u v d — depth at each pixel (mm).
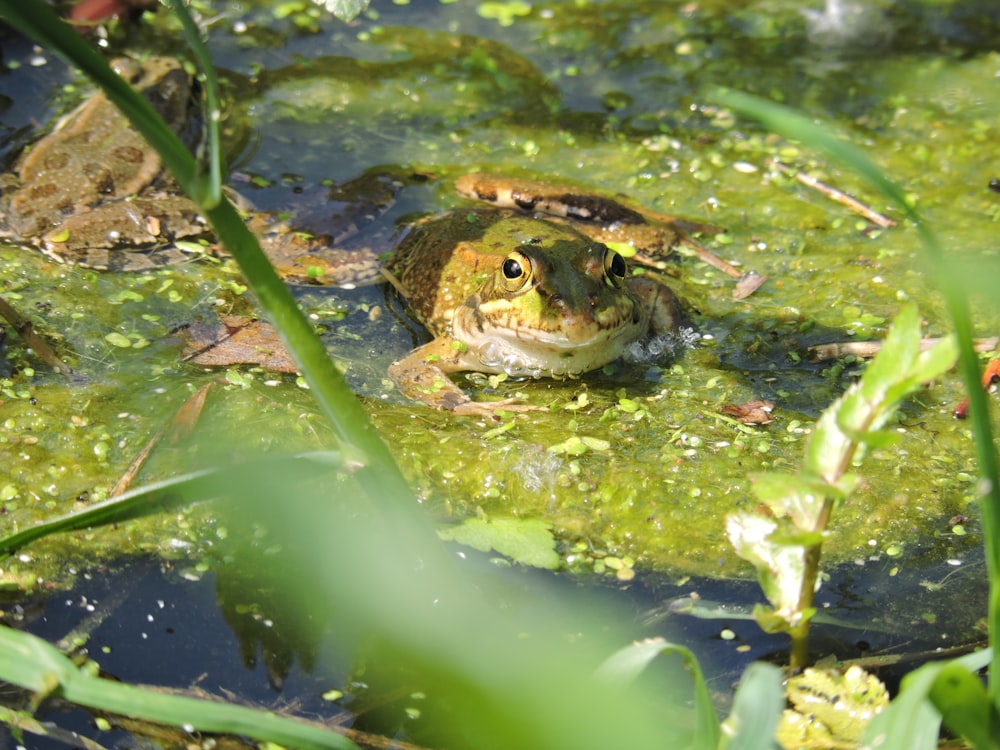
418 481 6195
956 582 5602
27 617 5383
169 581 5609
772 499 4172
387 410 6738
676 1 11875
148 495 3934
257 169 9141
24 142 9258
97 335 7129
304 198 8617
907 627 5324
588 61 10898
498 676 3812
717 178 9328
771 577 4352
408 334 7535
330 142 9594
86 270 7762
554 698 3682
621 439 6512
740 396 6941
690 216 8836
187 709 3592
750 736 3613
